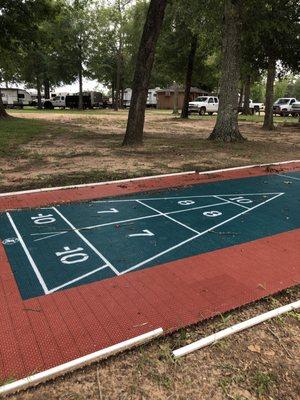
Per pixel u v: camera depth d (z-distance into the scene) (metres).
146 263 4.84
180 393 2.84
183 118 30.72
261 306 3.96
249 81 36.22
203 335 3.46
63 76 46.09
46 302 3.95
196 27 19.14
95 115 32.81
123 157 11.85
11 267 4.68
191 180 9.22
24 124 21.98
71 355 3.18
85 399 2.77
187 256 5.07
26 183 8.53
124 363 3.11
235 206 7.27
